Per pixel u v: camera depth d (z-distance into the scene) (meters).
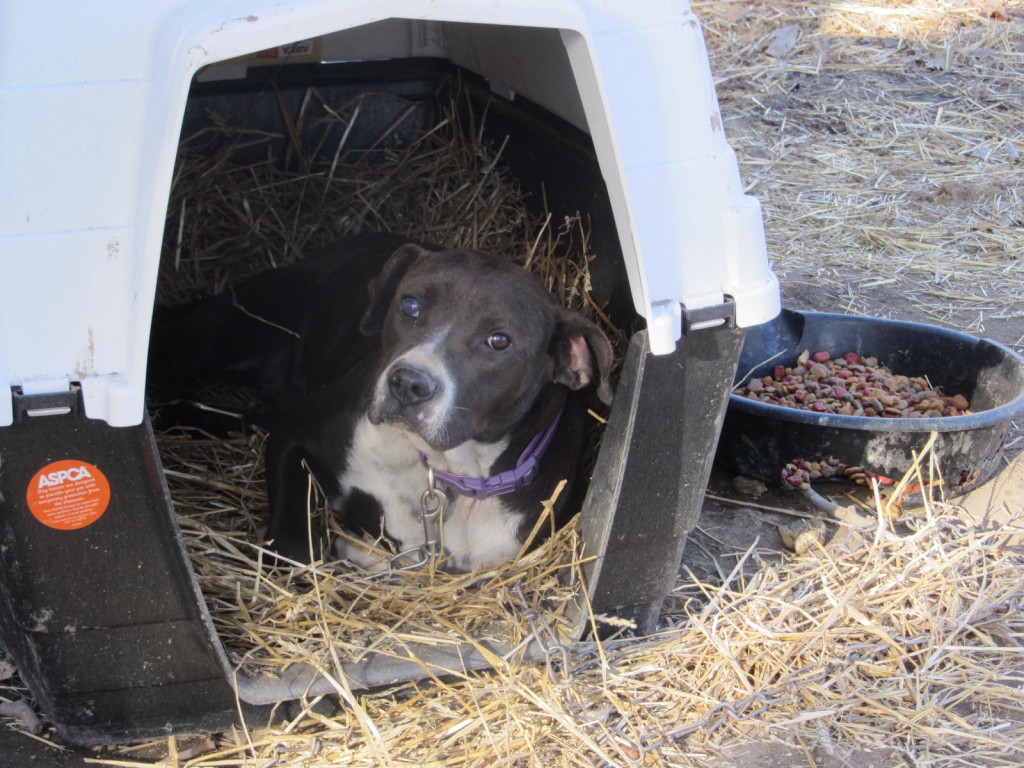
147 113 2.07
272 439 3.13
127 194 2.09
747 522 3.44
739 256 2.53
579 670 2.75
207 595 2.72
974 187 5.64
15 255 2.06
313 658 2.56
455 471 2.95
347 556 3.13
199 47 2.03
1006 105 6.59
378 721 2.59
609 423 2.66
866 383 3.91
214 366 3.79
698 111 2.48
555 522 3.05
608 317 3.47
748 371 3.97
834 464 3.49
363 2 2.11
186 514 3.19
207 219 4.43
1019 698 2.68
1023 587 3.01
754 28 7.38
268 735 2.58
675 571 2.90
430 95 4.63
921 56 7.11
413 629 2.74
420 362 2.66
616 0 2.42
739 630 2.80
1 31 2.02
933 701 2.66
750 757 2.52
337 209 4.54
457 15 2.18
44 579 2.28
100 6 2.06
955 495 3.54
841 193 5.64
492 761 2.48
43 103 2.04
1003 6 7.75
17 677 2.72
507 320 2.76
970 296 4.80
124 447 2.19
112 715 2.51
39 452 2.15
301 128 4.53
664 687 2.70
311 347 3.60
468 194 4.28
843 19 7.56
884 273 4.98
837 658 2.74
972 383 3.90
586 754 2.51
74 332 2.10
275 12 2.07
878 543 3.09
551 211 3.86
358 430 2.94
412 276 2.85
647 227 2.44
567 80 3.47
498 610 2.78
